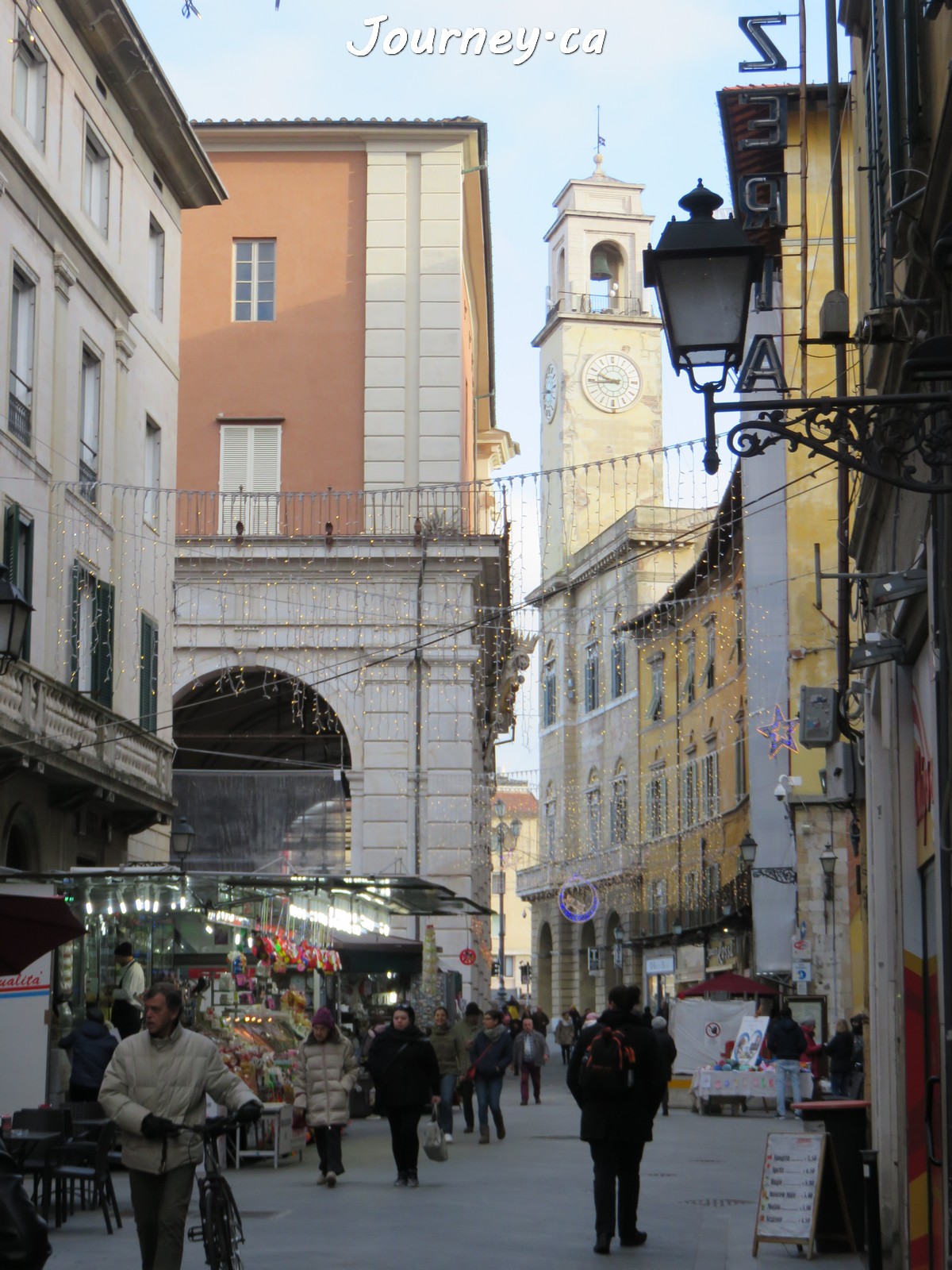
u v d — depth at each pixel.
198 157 31.69
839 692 15.51
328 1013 17.25
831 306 10.08
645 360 80.75
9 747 21.97
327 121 39.75
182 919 23.80
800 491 37.34
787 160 29.61
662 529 62.91
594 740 68.69
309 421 39.22
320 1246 12.44
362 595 37.47
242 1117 9.16
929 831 9.90
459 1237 13.01
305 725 44.19
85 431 27.34
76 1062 17.56
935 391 8.18
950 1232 7.98
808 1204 11.95
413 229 39.75
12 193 23.52
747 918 43.41
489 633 39.12
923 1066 10.71
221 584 37.50
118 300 28.47
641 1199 15.87
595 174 82.81
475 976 39.19
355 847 36.72
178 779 34.09
